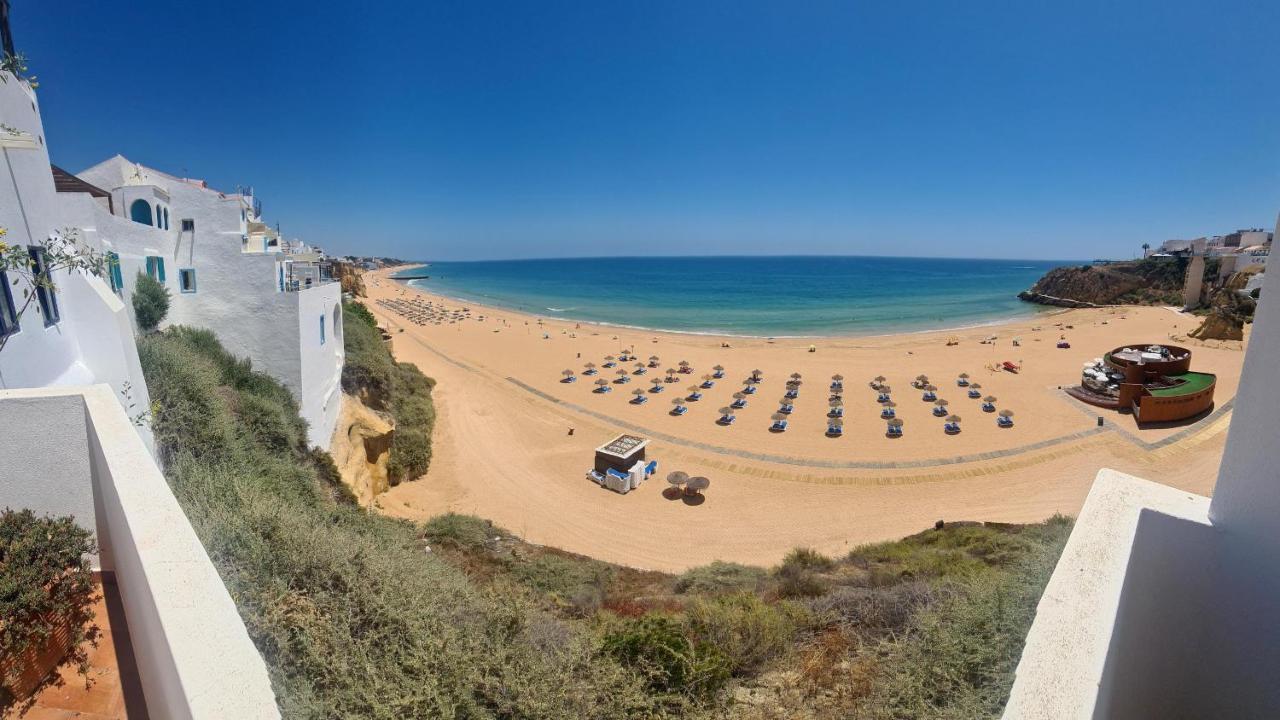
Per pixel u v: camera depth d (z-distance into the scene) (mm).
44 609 4223
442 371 48062
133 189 16188
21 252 6074
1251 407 2188
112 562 4945
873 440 34469
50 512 5039
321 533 7297
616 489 27391
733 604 9086
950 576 10219
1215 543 2336
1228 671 2355
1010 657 5574
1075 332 73062
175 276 17219
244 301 17844
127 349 8844
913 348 62844
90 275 8750
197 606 2574
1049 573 6520
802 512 25422
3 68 6480
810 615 9164
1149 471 28953
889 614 8609
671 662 6785
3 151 6629
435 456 29453
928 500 26406
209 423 11289
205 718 2094
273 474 12398
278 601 5348
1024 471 29266
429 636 5867
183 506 7168
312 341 19516
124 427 4406
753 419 38594
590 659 6758
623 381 48156
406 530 14977
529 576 14430
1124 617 2303
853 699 6344
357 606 6031
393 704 4738
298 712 4250
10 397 4832
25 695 3984
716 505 26172
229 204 17562
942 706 5652
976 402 41125
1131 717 2527
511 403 40125
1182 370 41844
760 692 7016
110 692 3990
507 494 26359
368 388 27344
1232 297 70875
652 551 21953
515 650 6422
